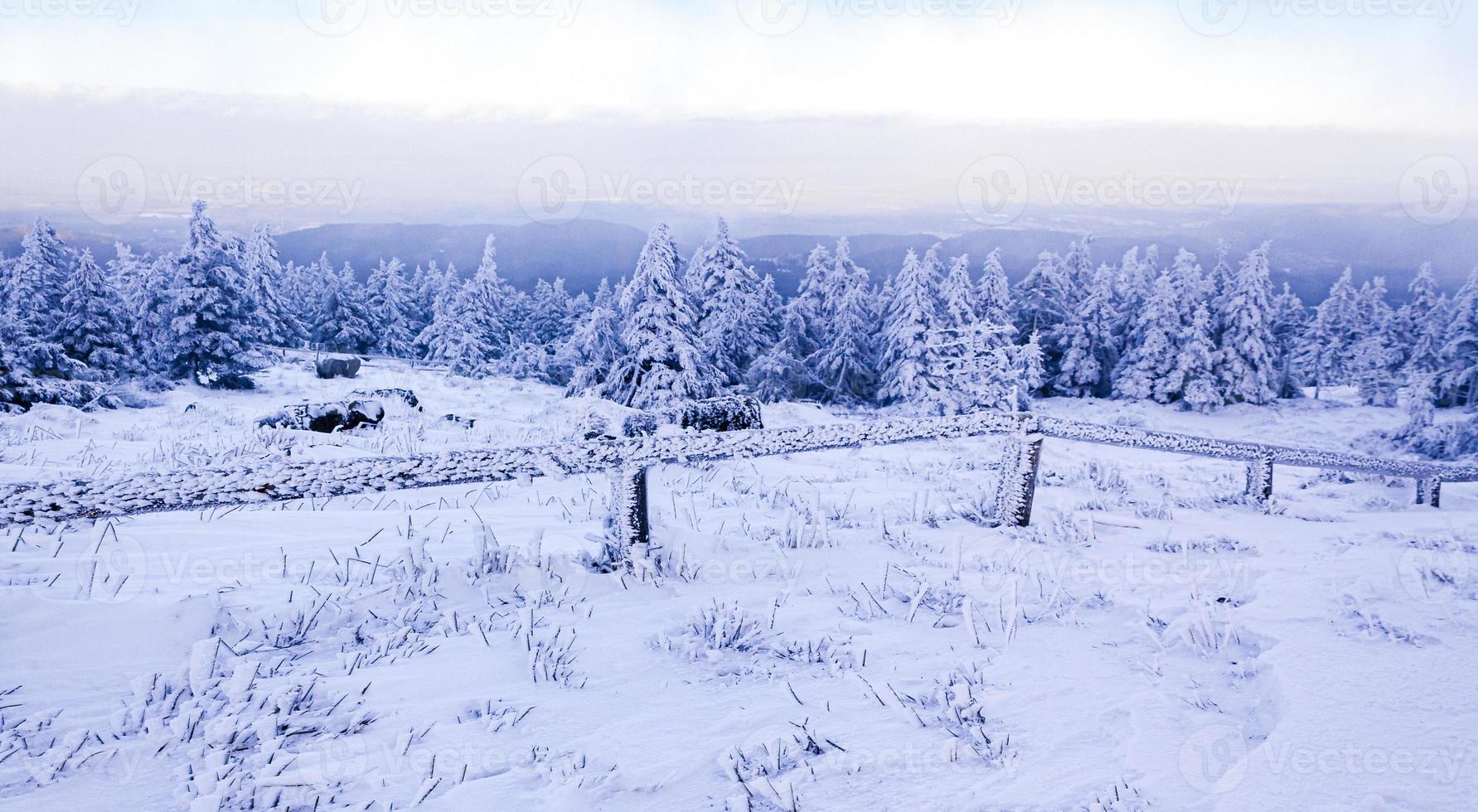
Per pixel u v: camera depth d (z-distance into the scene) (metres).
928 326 35.19
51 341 28.12
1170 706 3.06
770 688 3.23
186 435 12.20
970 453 16.62
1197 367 42.31
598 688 3.19
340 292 55.53
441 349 47.78
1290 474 13.51
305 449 9.69
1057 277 45.41
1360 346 48.66
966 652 3.66
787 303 41.81
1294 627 3.76
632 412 4.98
